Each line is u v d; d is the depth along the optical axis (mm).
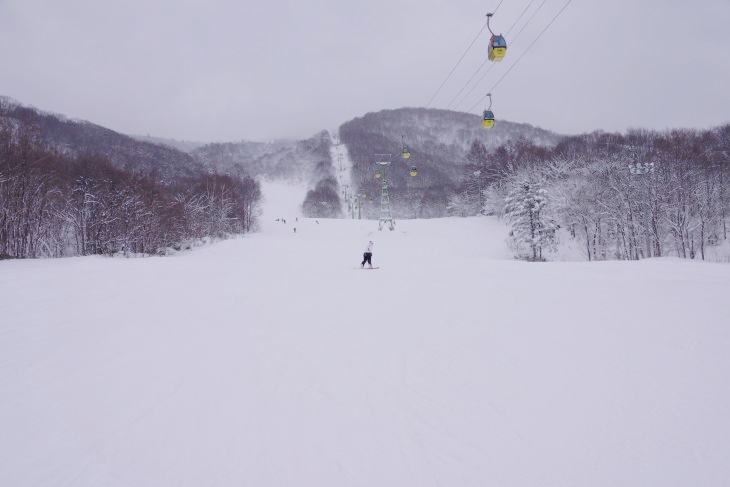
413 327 7891
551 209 45562
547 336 6840
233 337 7551
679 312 7789
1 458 3723
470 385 5109
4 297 11758
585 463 3426
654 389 4680
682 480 3148
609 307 8594
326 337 7453
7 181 34188
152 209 44938
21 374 5754
